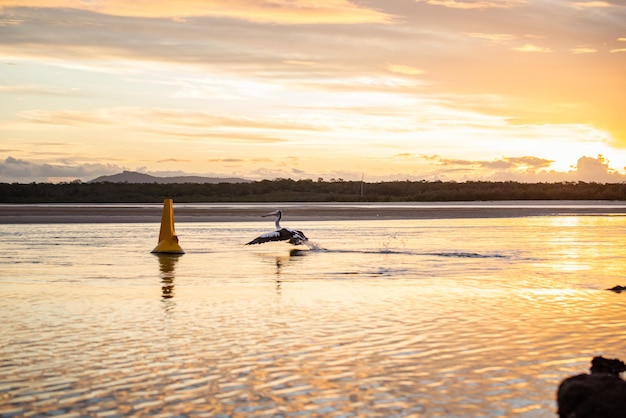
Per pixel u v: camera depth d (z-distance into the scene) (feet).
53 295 52.75
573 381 24.32
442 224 161.79
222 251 91.04
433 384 29.86
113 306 47.96
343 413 26.45
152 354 34.55
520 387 29.48
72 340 37.50
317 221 174.50
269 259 80.74
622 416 22.74
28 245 98.78
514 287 57.82
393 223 165.27
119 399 27.84
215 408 26.89
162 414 26.23
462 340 37.58
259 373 31.35
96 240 108.37
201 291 54.95
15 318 43.65
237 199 391.24
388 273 67.36
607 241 110.93
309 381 30.22
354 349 35.55
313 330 40.09
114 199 382.63
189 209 239.50
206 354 34.55
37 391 28.76
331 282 60.64
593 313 45.75
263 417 26.02
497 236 121.19
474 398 28.12
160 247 86.74
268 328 40.63
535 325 41.68
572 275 66.44
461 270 70.18
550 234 127.65
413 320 43.11
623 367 31.37
